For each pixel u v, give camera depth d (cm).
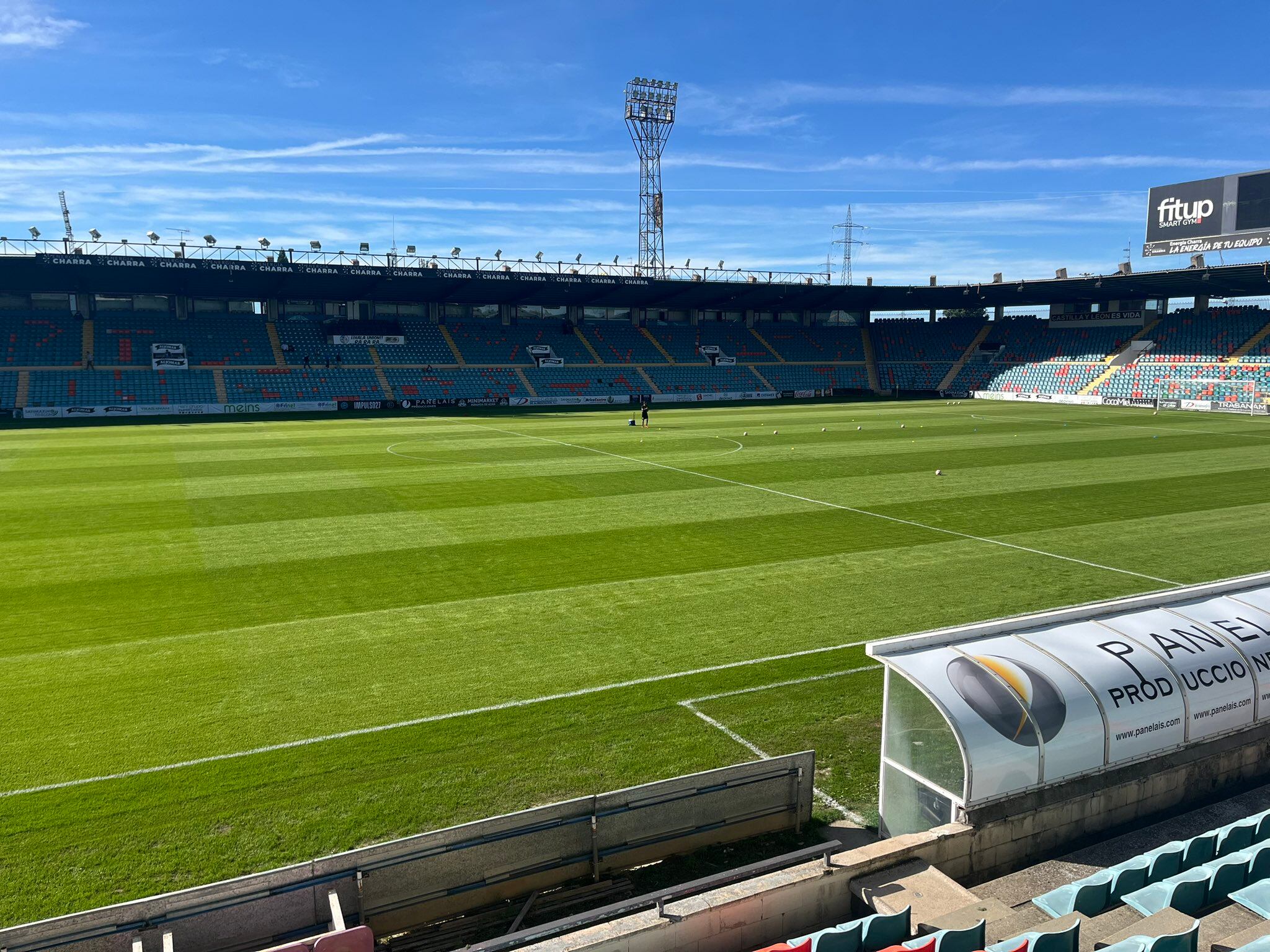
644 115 8250
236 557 2062
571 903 821
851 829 959
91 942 676
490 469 3412
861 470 3434
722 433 4878
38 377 6172
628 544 2197
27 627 1580
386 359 7425
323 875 746
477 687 1314
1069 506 2684
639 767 1073
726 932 733
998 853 851
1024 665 910
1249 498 2812
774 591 1802
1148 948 600
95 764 1077
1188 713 947
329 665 1401
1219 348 7338
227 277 6359
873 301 8756
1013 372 8388
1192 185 6700
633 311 8919
